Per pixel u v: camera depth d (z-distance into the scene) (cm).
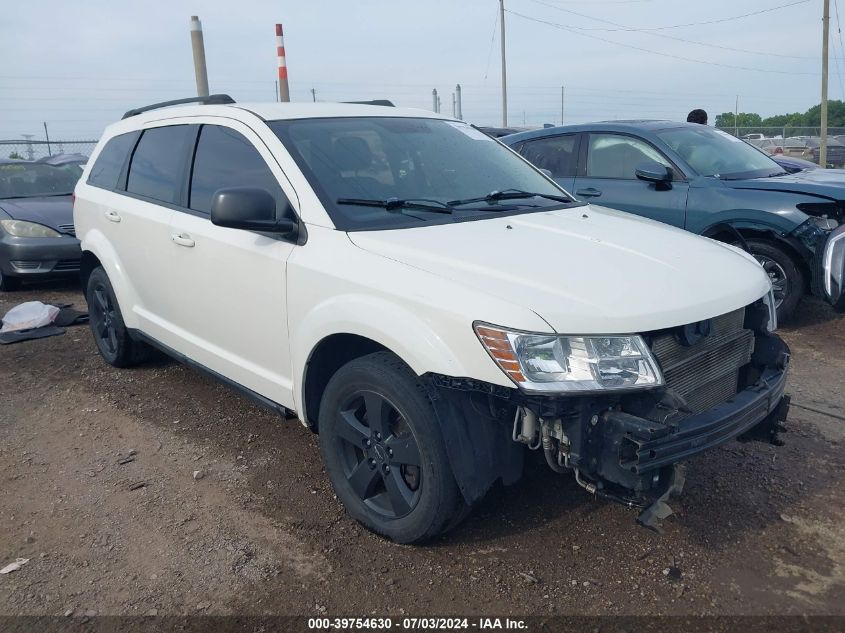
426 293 278
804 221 580
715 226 625
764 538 320
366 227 326
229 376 400
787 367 331
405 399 286
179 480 378
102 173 530
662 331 273
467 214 352
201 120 421
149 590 291
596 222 364
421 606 279
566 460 264
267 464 392
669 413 262
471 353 263
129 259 475
